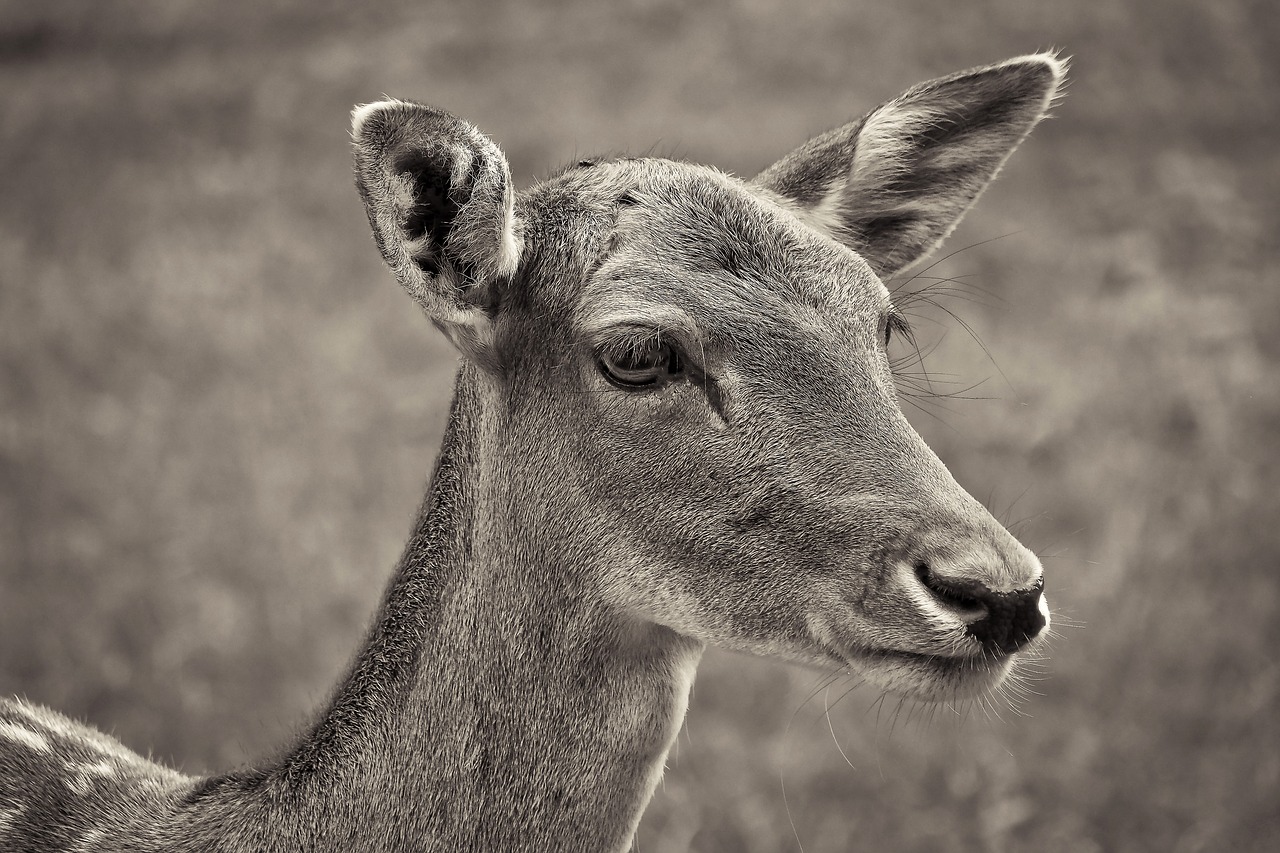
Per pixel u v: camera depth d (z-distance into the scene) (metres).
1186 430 18.62
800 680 14.95
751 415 7.72
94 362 22.78
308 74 38.94
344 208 30.44
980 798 13.15
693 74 34.84
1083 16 35.62
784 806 13.18
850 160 9.48
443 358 23.11
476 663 7.86
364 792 7.74
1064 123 31.02
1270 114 31.39
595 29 38.94
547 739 7.81
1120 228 25.23
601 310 7.88
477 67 37.25
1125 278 22.75
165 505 18.12
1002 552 7.28
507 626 7.89
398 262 7.62
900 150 9.70
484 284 8.02
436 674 7.89
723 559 7.72
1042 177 28.34
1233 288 22.89
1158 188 27.14
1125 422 18.88
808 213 9.45
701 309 7.82
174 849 7.88
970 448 18.44
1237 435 18.11
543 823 7.78
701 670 15.41
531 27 39.94
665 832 12.76
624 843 8.05
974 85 9.69
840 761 13.84
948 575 7.22
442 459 8.46
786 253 8.16
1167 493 16.94
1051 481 17.66
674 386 7.80
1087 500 17.14
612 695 7.91
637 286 7.91
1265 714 13.61
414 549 8.29
